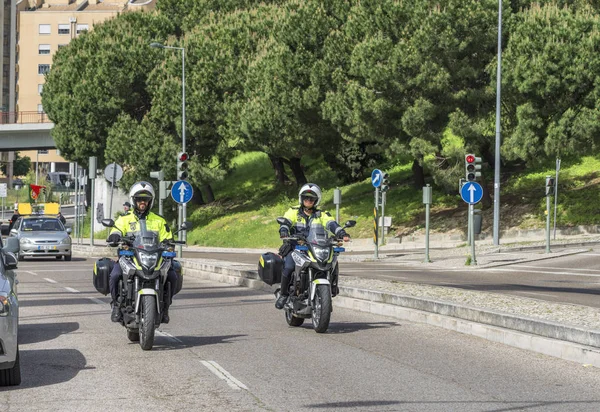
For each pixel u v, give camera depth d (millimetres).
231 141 70375
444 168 51094
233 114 62594
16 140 83062
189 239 61812
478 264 32969
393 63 47094
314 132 57594
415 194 57031
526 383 9953
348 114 50844
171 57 66625
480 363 11320
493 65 46688
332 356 11859
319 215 14656
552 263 33000
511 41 45781
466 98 47781
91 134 69750
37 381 10062
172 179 65438
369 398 9094
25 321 15945
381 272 29453
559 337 12219
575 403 8883
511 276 27484
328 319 14047
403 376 10367
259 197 68875
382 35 49594
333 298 19188
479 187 32562
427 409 8578
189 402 8898
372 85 48406
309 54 55812
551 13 45094
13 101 152375
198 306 18781
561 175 53688
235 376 10359
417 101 46938
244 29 66938
